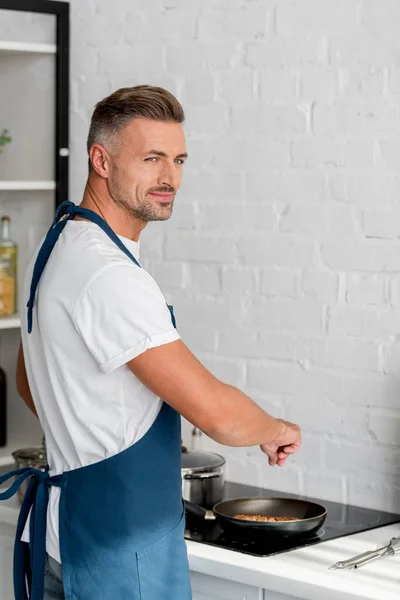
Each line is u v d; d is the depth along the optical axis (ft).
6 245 12.72
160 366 7.47
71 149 12.82
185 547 8.32
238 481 11.64
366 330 10.48
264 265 11.19
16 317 12.66
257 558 8.71
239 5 11.20
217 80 11.44
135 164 7.91
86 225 7.97
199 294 11.75
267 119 11.07
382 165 10.25
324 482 10.91
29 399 9.56
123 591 7.93
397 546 8.95
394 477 10.38
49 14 12.23
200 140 11.64
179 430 8.36
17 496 10.34
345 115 10.48
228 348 11.55
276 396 11.19
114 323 7.42
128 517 7.93
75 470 8.07
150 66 12.01
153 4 11.92
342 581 8.11
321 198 10.71
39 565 8.25
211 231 11.60
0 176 13.15
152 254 12.13
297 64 10.80
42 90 12.60
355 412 10.61
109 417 7.83
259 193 11.19
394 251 10.21
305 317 10.91
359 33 10.34
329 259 10.69
